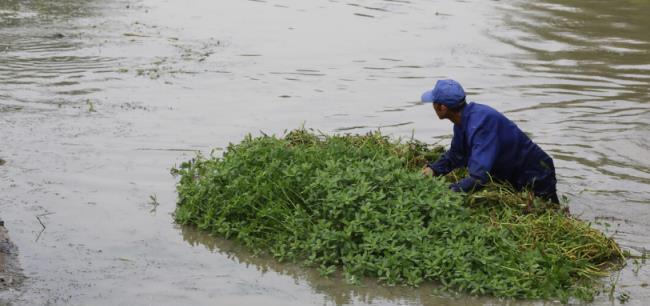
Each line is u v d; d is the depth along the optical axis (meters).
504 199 25.70
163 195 28.45
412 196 24.08
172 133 35.09
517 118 38.69
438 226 23.12
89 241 24.67
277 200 25.30
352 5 67.19
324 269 22.83
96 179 29.56
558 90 43.81
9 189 28.12
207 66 47.03
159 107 38.91
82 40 52.38
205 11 63.31
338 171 25.61
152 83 43.06
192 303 21.27
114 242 24.70
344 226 23.94
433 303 21.39
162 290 21.94
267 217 24.89
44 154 31.80
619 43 55.16
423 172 27.61
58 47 50.28
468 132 26.02
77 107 38.31
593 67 48.91
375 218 23.39
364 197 24.16
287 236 24.34
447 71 47.34
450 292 21.89
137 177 29.97
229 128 36.06
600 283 22.59
